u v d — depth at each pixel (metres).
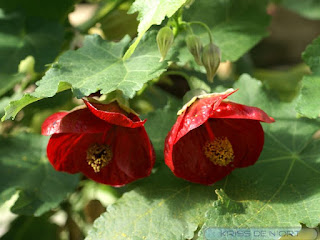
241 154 0.34
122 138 0.33
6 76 0.38
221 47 0.39
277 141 0.36
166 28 0.33
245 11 0.40
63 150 0.34
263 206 0.32
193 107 0.32
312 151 0.35
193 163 0.33
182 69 0.42
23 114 0.43
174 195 0.33
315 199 0.32
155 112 0.36
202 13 0.39
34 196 0.37
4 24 0.39
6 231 0.44
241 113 0.31
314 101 0.33
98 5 0.47
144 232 0.32
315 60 0.34
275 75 0.55
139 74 0.32
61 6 0.40
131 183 0.34
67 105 0.43
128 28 0.43
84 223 0.44
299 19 0.93
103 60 0.34
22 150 0.39
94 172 0.34
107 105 0.32
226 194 0.33
